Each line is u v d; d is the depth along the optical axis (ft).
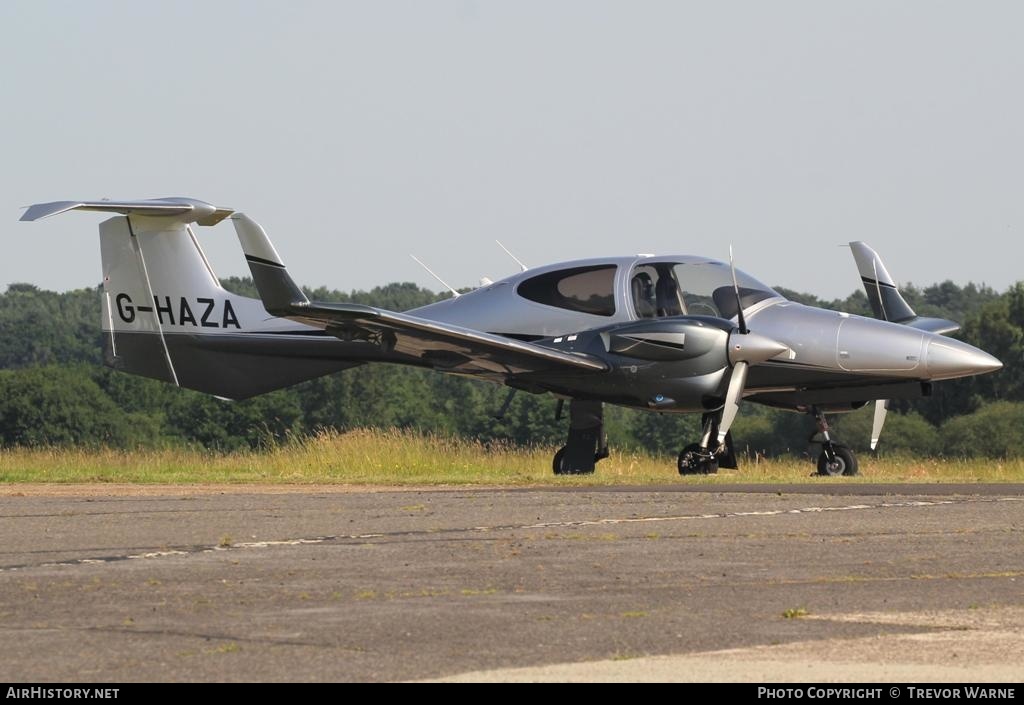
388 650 60.29
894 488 167.63
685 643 61.67
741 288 224.33
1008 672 55.57
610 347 207.51
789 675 55.01
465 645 61.31
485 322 228.84
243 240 201.77
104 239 264.72
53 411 625.82
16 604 73.41
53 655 59.41
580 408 217.97
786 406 237.04
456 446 278.46
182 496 157.58
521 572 86.02
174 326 263.29
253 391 262.47
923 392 223.92
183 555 95.76
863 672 55.47
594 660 57.98
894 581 81.61
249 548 99.91
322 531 112.27
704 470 210.79
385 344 216.54
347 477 205.67
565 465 217.77
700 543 102.37
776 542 102.83
